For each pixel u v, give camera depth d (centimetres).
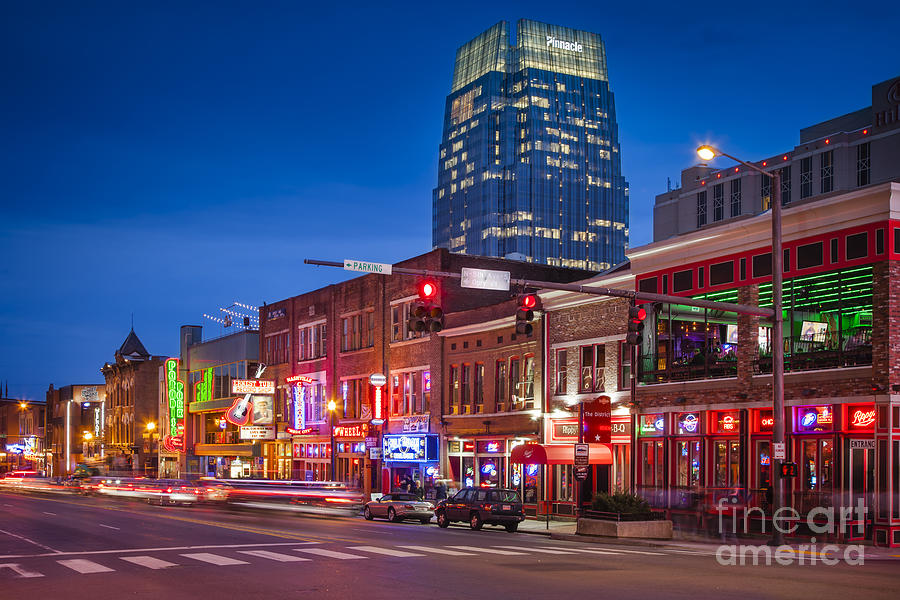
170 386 8638
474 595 1688
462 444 5128
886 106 7688
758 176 8862
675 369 3822
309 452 6762
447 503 3762
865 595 1702
